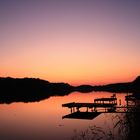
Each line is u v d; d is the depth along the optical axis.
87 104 18.22
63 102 29.00
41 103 28.05
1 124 13.23
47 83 93.44
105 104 17.88
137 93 20.50
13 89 76.62
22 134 10.48
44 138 9.60
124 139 8.16
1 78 79.94
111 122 12.80
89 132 10.41
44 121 14.01
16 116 16.48
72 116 15.60
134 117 8.20
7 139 9.56
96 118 14.44
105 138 8.84
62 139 9.27
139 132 7.56
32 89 82.62
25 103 28.45
